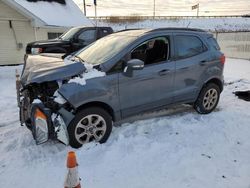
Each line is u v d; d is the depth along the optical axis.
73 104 4.03
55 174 3.61
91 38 11.79
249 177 3.51
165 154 4.06
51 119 3.95
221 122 5.32
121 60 4.49
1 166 3.86
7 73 12.48
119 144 4.34
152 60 4.89
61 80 4.12
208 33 5.89
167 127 5.05
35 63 4.70
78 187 2.52
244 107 6.38
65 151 4.14
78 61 4.60
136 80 4.62
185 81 5.32
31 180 3.51
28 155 4.11
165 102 5.12
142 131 4.85
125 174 3.59
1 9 14.72
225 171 3.64
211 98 5.86
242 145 4.41
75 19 17.12
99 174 3.58
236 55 19.67
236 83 9.27
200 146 4.33
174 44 5.16
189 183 3.38
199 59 5.48
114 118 4.58
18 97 4.81
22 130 5.11
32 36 16.22
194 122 5.30
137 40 4.70
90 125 4.28
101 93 4.25
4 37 15.24
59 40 11.40
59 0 18.06
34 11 15.20
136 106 4.73
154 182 3.41
